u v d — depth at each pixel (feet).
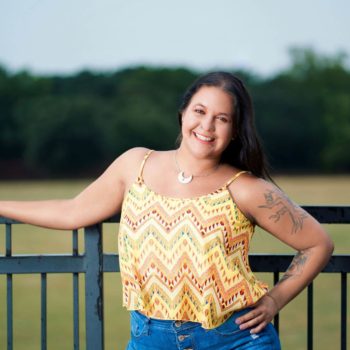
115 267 9.11
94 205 8.77
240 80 8.42
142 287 8.24
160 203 8.16
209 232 8.00
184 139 8.36
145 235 8.13
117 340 27.45
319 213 9.07
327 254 8.36
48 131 178.81
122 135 179.11
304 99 185.26
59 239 64.23
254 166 8.45
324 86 186.50
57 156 179.01
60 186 152.87
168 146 179.83
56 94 184.85
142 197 8.28
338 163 185.68
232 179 8.27
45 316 9.04
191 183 8.25
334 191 127.13
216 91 8.22
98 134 179.42
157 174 8.39
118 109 181.57
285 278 8.39
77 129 178.81
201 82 8.36
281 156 185.78
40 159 179.63
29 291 39.09
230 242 8.09
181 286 8.03
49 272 9.01
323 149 185.78
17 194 127.03
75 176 180.55
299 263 8.35
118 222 9.05
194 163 8.29
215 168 8.35
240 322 8.11
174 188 8.25
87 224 8.81
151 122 179.11
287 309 33.42
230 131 8.29
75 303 9.09
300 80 187.42
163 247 8.05
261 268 9.27
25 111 180.86
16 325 29.91
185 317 8.10
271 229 8.29
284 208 8.22
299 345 26.48
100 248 9.01
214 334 8.10
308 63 187.01
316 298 36.17
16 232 70.13
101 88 184.96
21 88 182.19
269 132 183.83
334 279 42.16
